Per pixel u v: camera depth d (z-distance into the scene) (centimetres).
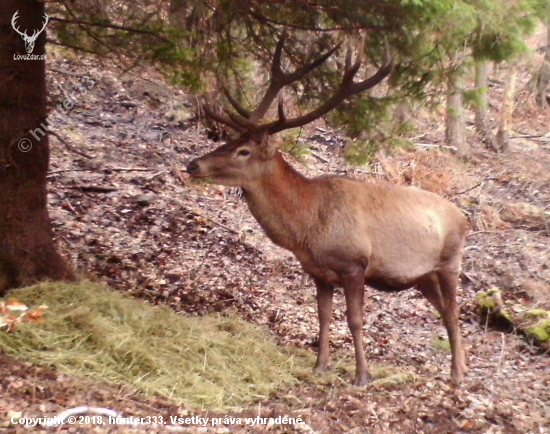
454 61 978
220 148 860
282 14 962
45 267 905
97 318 820
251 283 1227
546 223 1705
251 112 898
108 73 1931
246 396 817
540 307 1288
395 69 968
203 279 1194
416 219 905
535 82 2908
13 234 881
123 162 1577
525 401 873
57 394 678
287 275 1296
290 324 1109
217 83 1024
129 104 1859
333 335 1091
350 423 764
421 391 880
